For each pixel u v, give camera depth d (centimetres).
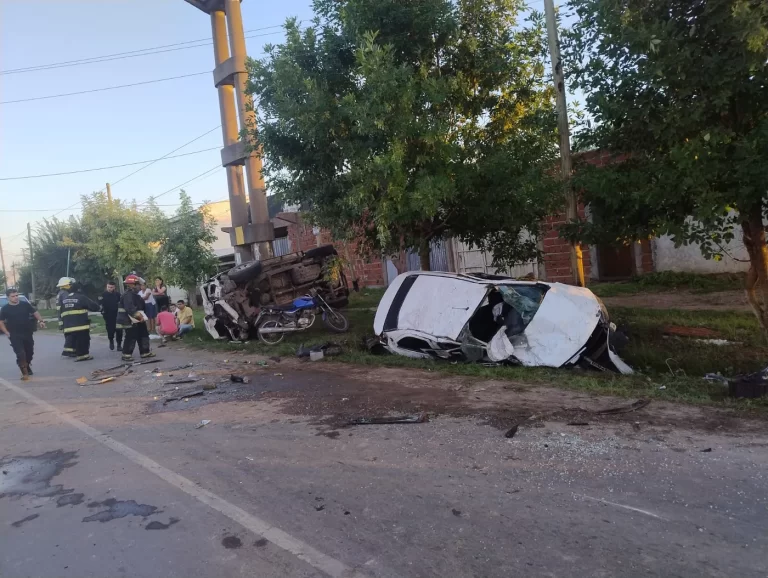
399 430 551
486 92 1005
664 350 811
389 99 819
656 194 611
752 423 499
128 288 1149
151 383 892
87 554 359
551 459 451
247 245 1633
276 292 1295
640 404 570
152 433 616
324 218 1001
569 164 912
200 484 460
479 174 930
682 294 1232
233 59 1519
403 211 838
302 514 392
